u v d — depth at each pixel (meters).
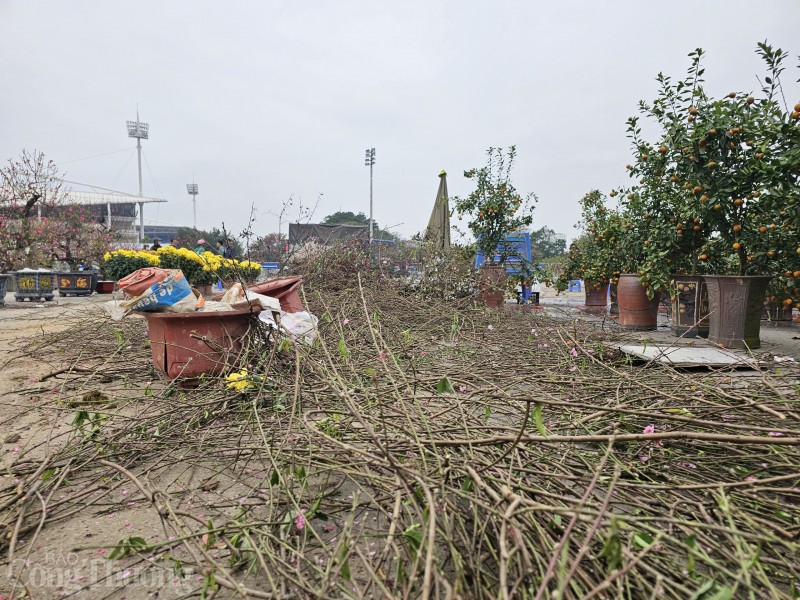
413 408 2.37
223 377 3.44
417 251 9.43
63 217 15.67
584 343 4.62
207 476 2.24
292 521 1.67
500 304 8.66
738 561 1.17
